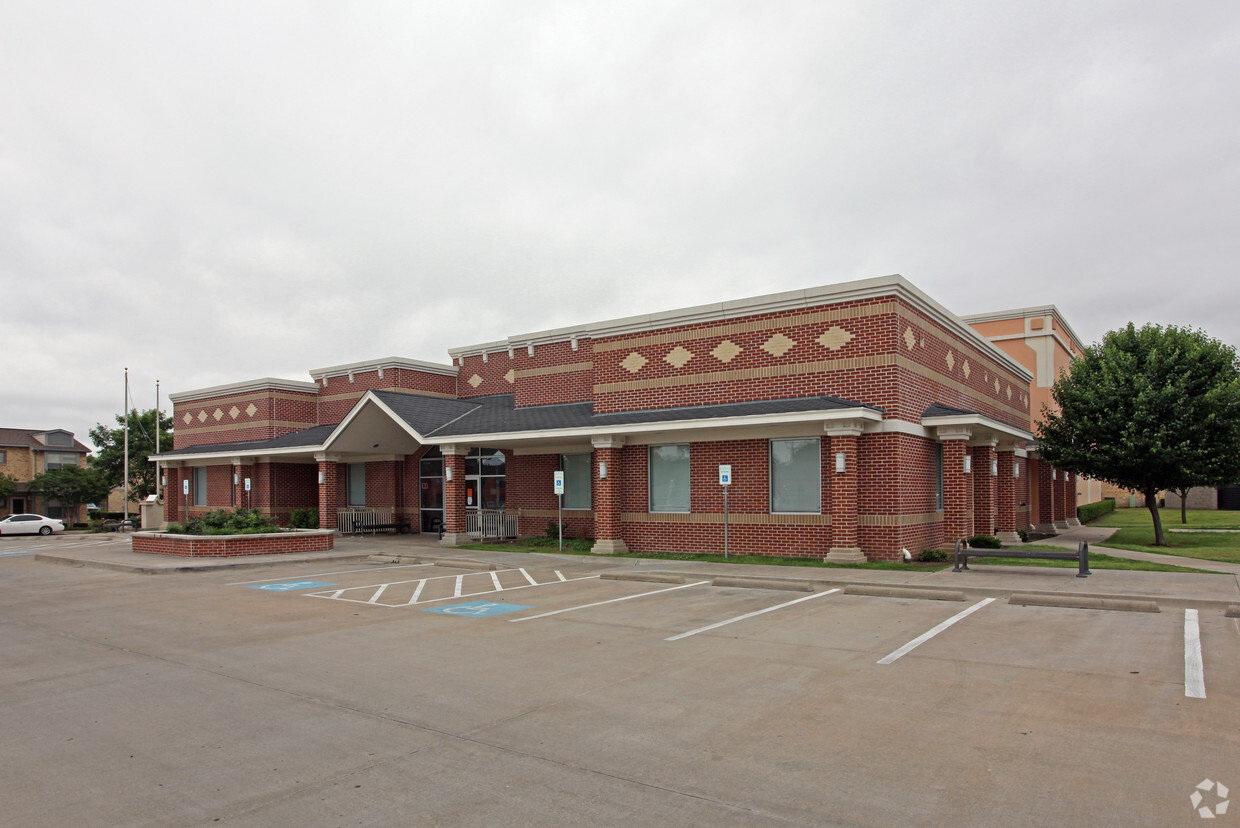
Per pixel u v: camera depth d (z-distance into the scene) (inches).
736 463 775.7
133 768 229.9
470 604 523.2
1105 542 987.3
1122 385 960.3
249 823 190.7
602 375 893.2
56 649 404.5
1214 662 329.7
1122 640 374.0
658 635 406.6
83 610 532.7
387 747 243.3
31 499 2242.9
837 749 233.0
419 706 286.2
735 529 773.9
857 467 714.2
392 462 1227.2
